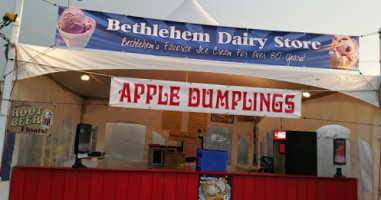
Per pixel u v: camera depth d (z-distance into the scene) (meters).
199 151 5.54
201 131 9.34
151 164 7.80
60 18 4.95
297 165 5.62
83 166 4.90
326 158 7.17
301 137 5.71
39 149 6.47
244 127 10.55
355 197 5.62
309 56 5.46
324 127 7.32
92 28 5.05
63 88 7.95
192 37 5.36
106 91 9.00
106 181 4.90
